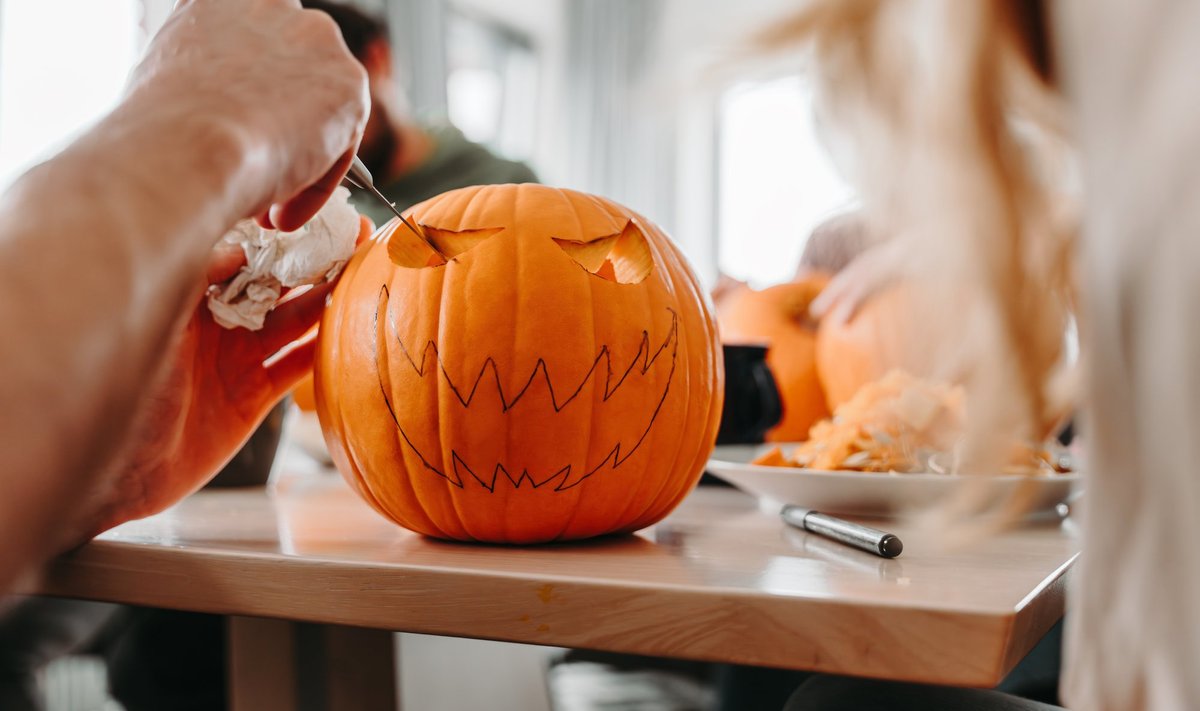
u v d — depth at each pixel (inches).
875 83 16.3
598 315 22.4
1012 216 15.5
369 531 24.7
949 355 20.0
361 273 23.9
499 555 21.2
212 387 24.5
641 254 25.1
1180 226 12.8
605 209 24.9
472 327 21.9
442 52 133.0
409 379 22.1
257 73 17.8
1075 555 21.0
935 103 15.5
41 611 50.1
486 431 21.7
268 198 17.1
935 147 15.6
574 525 23.0
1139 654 14.1
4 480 12.1
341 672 26.7
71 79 99.3
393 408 22.3
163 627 51.0
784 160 147.9
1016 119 15.8
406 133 76.6
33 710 49.4
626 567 19.0
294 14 19.0
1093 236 14.0
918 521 26.1
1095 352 14.1
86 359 12.8
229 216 15.4
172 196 14.5
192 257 14.4
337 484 37.6
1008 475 25.7
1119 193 13.5
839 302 42.7
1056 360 16.6
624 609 16.9
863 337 40.6
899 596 15.8
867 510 27.7
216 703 51.1
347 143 18.8
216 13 18.7
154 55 18.4
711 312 25.7
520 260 22.5
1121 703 14.4
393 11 126.9
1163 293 13.0
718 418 25.5
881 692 21.6
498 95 164.1
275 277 24.0
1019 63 15.1
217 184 15.1
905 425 30.2
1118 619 14.3
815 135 19.4
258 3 19.0
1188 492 13.1
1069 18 14.2
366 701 26.9
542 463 21.9
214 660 51.2
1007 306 16.0
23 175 14.7
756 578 17.7
